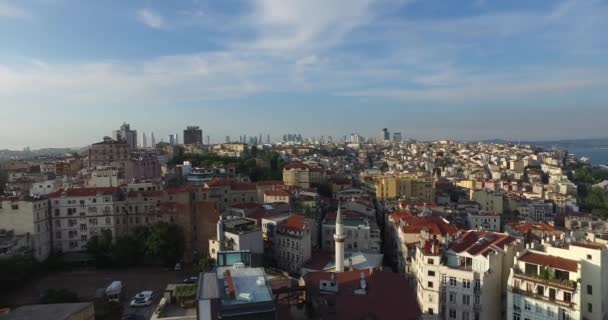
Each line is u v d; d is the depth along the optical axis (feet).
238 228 447.83
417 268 374.22
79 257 508.94
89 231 529.86
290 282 316.60
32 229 476.95
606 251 288.10
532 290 293.64
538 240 463.83
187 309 201.77
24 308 220.64
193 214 515.91
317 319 259.80
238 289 206.39
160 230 487.20
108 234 513.04
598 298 276.82
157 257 488.02
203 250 508.94
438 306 332.19
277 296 280.72
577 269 280.92
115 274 471.21
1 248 432.66
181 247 503.20
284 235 477.77
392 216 600.39
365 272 314.96
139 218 545.85
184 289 218.59
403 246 476.54
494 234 381.60
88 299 391.86
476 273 316.81
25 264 432.25
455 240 377.91
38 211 490.08
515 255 327.26
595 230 632.38
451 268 329.11
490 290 318.04
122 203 540.52
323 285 291.17
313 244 524.11
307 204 629.51
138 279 453.17
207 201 553.23
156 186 608.60
